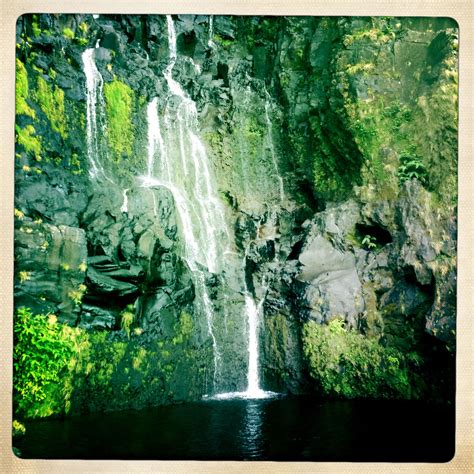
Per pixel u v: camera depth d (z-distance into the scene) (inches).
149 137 549.6
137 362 418.0
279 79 591.5
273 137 599.8
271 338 497.0
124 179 509.4
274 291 504.7
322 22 555.5
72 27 490.0
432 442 332.2
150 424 367.6
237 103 606.5
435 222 426.9
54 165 435.2
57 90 457.4
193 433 347.9
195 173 585.0
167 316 446.9
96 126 495.2
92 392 388.8
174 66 595.5
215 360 482.9
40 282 363.3
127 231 450.0
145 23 570.3
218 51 614.9
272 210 576.1
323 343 453.7
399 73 489.1
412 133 466.0
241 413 402.0
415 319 426.3
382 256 458.3
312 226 504.7
